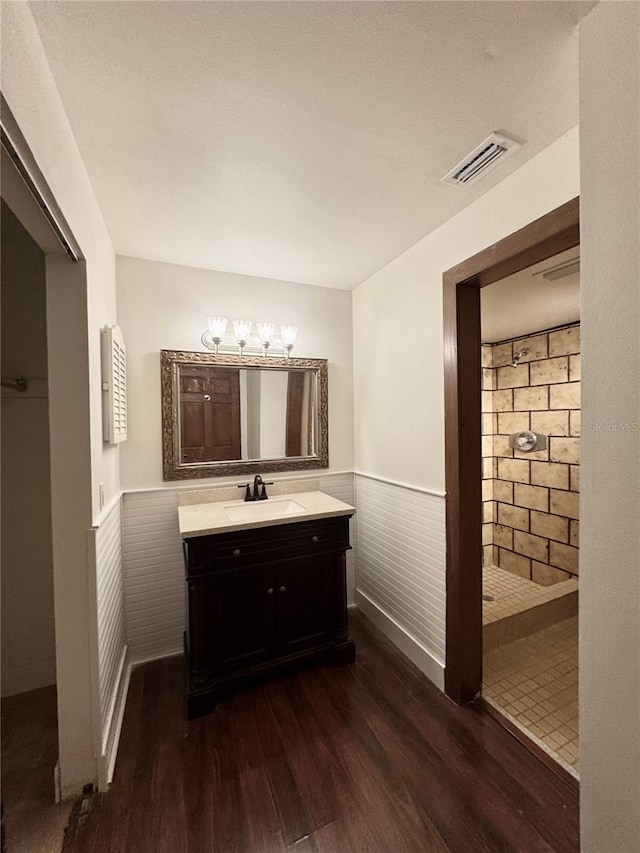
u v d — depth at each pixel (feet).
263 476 7.76
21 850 3.74
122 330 6.61
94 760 4.31
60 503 4.24
